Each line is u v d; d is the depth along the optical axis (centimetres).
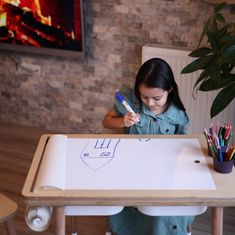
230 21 289
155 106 207
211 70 234
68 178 173
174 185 168
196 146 195
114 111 222
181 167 179
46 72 367
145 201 161
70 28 332
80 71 354
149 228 215
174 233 208
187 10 301
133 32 323
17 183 311
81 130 375
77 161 184
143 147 195
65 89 366
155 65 200
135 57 329
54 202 162
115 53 335
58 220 170
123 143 198
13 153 348
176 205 161
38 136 374
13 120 399
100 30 332
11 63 378
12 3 343
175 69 300
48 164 176
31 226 169
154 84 197
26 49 357
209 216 276
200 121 304
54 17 333
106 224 272
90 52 343
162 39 316
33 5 336
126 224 223
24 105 389
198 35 304
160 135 205
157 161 184
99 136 204
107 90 351
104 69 344
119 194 162
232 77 234
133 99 219
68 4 323
